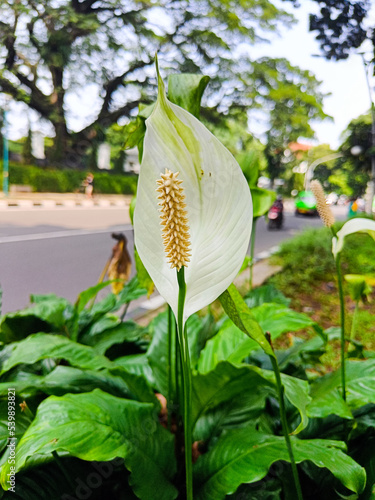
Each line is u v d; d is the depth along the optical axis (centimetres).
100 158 2408
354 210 1589
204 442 160
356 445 155
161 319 215
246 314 85
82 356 163
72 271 680
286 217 2550
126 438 124
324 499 143
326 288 641
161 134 84
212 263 83
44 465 133
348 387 149
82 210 1803
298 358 207
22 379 186
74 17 1750
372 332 429
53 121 2147
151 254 87
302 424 101
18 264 715
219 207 82
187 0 1884
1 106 1939
